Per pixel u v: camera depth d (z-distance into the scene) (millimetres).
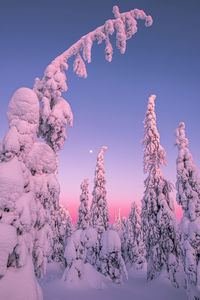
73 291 16922
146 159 25188
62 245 27328
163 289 18938
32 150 7066
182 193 15086
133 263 33125
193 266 12672
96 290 17766
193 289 12641
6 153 6355
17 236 5910
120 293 18188
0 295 5199
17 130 6734
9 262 5820
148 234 23094
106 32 8883
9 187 5961
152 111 26797
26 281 5617
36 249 6836
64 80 8734
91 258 23719
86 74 9570
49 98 8531
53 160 7703
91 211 27641
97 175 28891
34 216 6465
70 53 9281
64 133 8711
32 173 7336
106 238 22297
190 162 15781
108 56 8750
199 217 14094
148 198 23594
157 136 25562
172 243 21047
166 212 21797
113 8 8633
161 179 23969
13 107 7000
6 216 5801
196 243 13102
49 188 7379
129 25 8523
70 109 8914
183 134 16703
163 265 21109
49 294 16125
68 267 18859
